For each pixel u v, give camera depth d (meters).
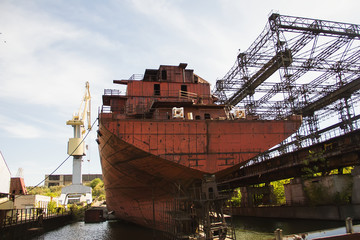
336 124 47.56
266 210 45.44
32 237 37.62
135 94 29.02
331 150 32.47
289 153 39.28
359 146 28.84
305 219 36.44
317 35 41.38
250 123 22.92
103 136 23.66
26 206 54.25
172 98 29.12
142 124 21.31
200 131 22.02
